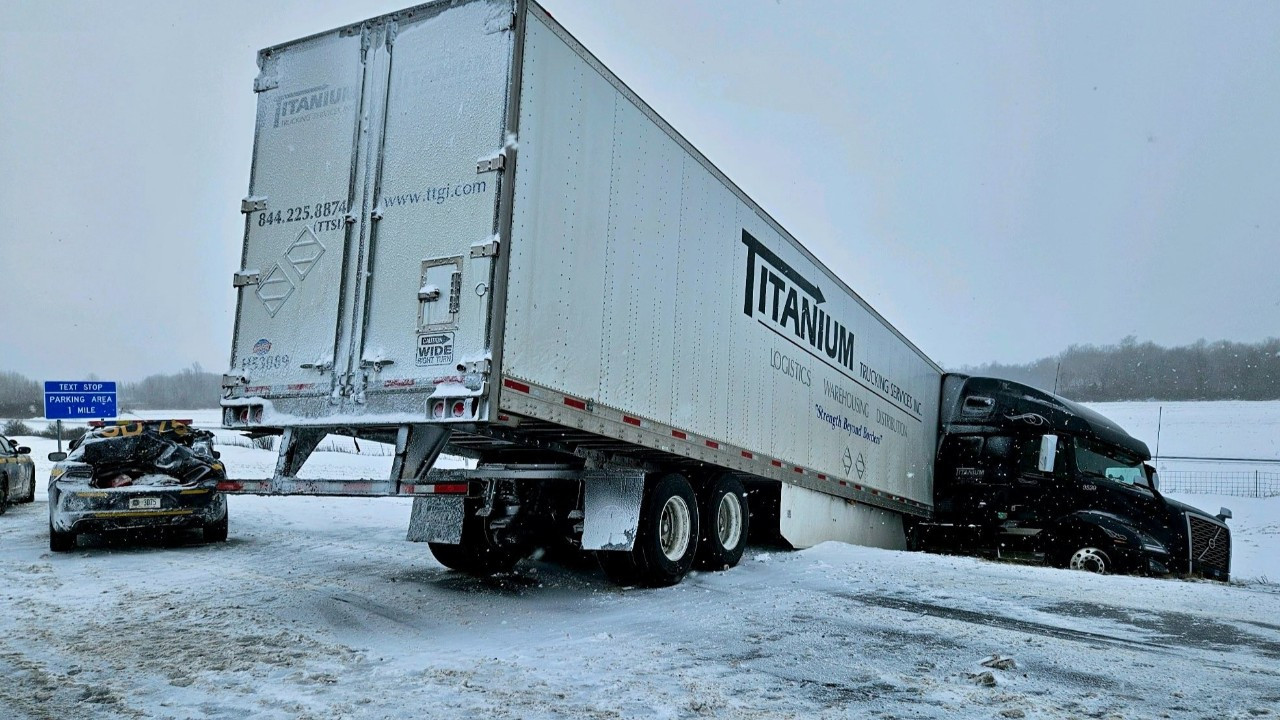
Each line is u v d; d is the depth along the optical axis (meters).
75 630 6.32
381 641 6.15
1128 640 6.80
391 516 15.22
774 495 11.69
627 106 7.98
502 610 7.39
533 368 6.68
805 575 9.71
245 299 7.45
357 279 6.92
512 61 6.54
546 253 6.86
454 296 6.46
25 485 16.61
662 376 8.46
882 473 14.54
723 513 10.19
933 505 16.58
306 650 5.79
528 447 8.48
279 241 7.36
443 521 8.67
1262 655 6.42
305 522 14.09
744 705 4.71
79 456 10.45
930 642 6.42
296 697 4.71
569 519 8.63
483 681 5.08
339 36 7.33
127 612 6.97
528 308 6.64
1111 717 4.67
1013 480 15.51
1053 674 5.57
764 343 10.64
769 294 10.81
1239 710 4.91
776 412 10.91
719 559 9.70
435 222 6.64
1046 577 10.17
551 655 5.77
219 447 37.56
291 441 7.19
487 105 6.58
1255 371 88.19
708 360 9.33
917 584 9.28
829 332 12.66
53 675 5.11
